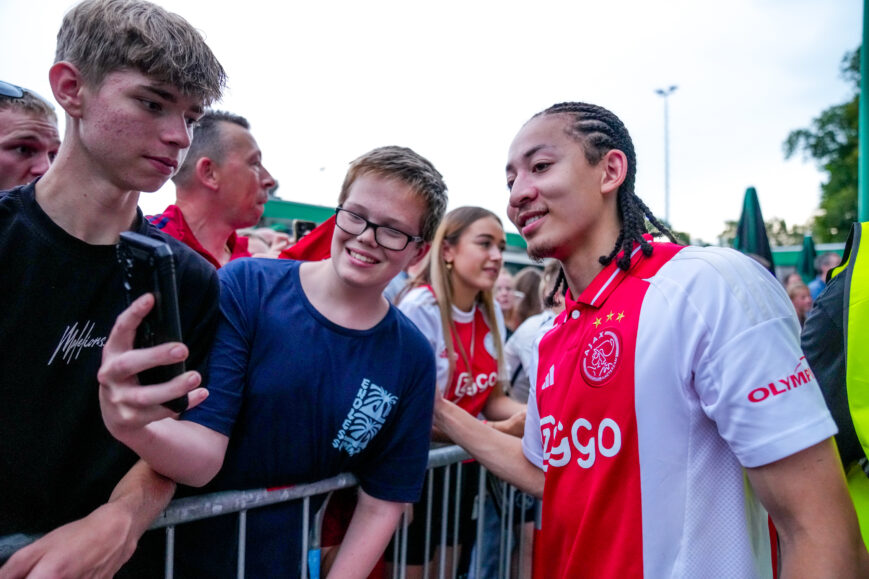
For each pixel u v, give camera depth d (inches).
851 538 36.0
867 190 138.5
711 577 39.8
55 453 39.6
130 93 36.3
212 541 50.0
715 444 41.1
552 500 48.3
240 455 49.2
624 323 43.3
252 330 49.5
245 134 94.1
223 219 95.1
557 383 48.6
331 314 52.2
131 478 41.0
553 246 48.7
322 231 93.7
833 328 47.9
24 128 70.2
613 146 48.1
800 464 36.6
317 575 55.5
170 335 30.8
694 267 42.2
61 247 38.3
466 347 94.8
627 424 42.1
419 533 83.7
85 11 36.5
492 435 63.6
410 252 53.3
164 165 38.7
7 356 37.4
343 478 56.1
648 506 41.1
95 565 34.9
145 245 31.2
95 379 40.3
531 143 49.1
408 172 51.3
